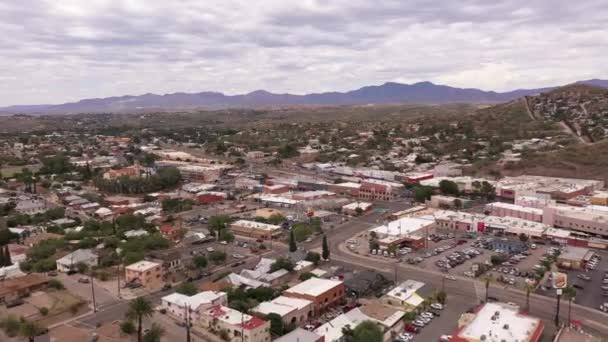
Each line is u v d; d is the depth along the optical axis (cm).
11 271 14675
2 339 10812
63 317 11825
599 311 12062
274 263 15038
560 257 15650
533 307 12319
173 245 17888
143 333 10662
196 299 12031
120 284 14100
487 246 17750
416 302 12181
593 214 19838
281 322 11056
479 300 12788
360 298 13225
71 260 15388
